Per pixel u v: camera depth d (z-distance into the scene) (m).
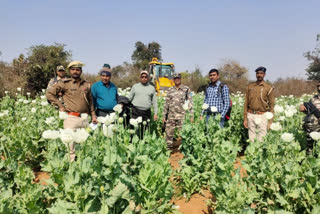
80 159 2.84
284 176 3.08
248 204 3.19
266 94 5.47
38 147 5.62
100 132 3.55
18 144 5.32
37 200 3.01
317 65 35.16
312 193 2.81
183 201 4.24
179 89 6.47
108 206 2.55
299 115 7.34
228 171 3.54
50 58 17.23
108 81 5.35
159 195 3.41
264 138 3.90
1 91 15.79
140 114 6.12
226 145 3.83
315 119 4.77
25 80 16.48
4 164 3.46
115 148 2.83
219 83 5.72
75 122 4.59
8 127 6.14
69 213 2.49
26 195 2.99
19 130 6.05
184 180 4.38
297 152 3.77
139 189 3.21
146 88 6.20
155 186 3.25
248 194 3.12
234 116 7.62
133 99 6.23
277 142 3.69
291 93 29.20
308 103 4.91
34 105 8.68
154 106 6.43
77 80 4.68
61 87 4.53
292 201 3.01
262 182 3.25
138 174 3.43
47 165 2.90
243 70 35.66
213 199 4.23
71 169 2.56
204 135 4.78
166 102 6.66
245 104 5.87
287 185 2.96
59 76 7.06
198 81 32.44
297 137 5.51
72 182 2.54
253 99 5.63
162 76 19.69
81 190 2.49
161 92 16.55
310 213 2.81
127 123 6.06
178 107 6.39
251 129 5.75
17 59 18.05
